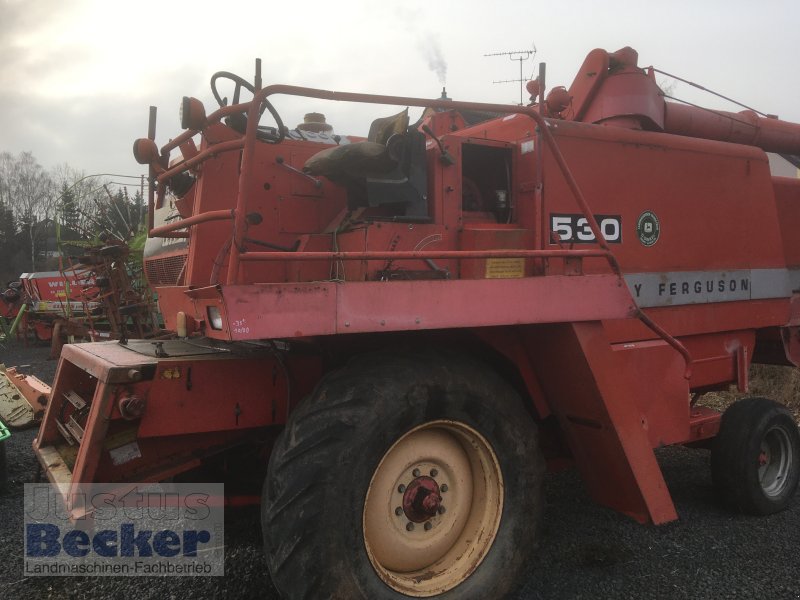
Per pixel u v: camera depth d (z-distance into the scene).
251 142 2.49
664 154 4.29
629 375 3.82
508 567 2.93
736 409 4.34
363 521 2.53
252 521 3.85
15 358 12.91
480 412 2.86
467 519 3.01
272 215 3.70
